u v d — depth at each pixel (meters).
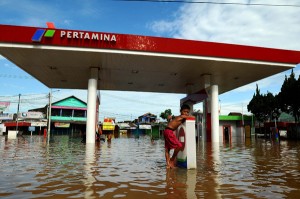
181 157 5.76
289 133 33.81
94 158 7.50
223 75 20.69
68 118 48.44
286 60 17.56
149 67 18.47
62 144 15.88
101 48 15.02
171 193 3.33
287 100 34.03
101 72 20.09
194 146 5.55
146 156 8.23
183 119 5.71
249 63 17.06
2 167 5.55
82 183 3.92
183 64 17.55
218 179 4.29
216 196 3.20
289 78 34.53
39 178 4.30
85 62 17.36
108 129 41.91
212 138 20.36
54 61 17.20
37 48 14.54
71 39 14.70
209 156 8.38
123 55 15.62
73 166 5.75
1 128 47.75
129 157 7.88
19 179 4.21
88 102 18.12
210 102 20.48
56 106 48.12
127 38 15.28
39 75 21.61
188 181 4.10
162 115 70.31
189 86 24.95
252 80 22.45
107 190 3.48
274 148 12.73
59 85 26.28
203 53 16.19
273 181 4.15
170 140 5.62
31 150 10.61
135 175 4.63
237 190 3.52
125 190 3.48
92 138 17.59
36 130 49.28
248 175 4.70
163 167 5.71
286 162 6.72
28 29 14.40
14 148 11.91
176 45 15.84
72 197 3.11
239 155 8.77
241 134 40.69
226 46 16.62
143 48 15.38
